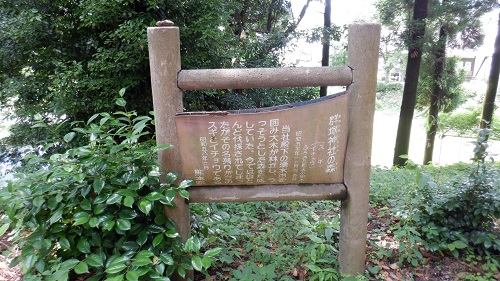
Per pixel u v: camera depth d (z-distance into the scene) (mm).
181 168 2191
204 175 2203
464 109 10938
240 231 2936
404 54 10414
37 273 2006
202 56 6168
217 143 2109
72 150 1968
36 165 4602
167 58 2023
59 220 1890
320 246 2449
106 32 5516
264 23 11328
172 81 2057
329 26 10133
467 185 2650
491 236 2518
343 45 10164
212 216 2867
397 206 3236
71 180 1906
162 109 2086
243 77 2062
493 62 8383
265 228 3070
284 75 2070
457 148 12031
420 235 2682
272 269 2303
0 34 5324
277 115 2061
